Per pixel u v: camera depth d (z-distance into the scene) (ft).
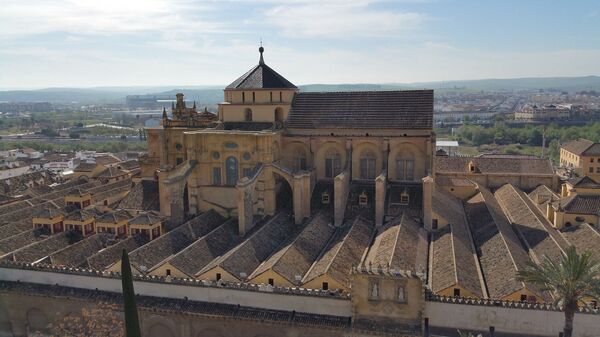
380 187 277.64
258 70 331.57
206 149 306.76
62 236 286.66
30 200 371.56
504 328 189.57
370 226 278.26
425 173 305.73
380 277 192.13
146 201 320.09
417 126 301.22
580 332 183.52
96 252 265.95
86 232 298.56
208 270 218.59
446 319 193.77
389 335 189.78
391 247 230.89
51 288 231.50
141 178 359.87
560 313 184.14
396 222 270.26
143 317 217.97
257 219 295.07
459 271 214.69
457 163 424.46
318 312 203.31
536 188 395.34
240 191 272.10
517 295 195.21
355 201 298.56
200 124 338.75
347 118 316.81
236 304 211.82
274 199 297.33
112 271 228.84
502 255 232.12
